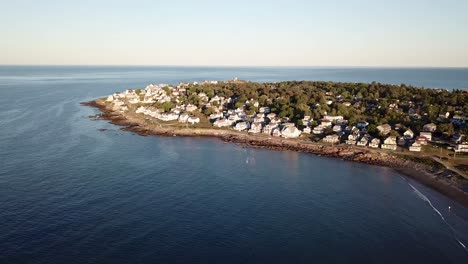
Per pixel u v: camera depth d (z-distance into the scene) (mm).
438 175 119250
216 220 87500
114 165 126312
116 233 79938
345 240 79812
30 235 77875
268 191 106812
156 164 129375
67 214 87938
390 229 85062
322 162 137500
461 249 77062
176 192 103875
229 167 128625
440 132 163250
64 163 126500
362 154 143000
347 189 109625
